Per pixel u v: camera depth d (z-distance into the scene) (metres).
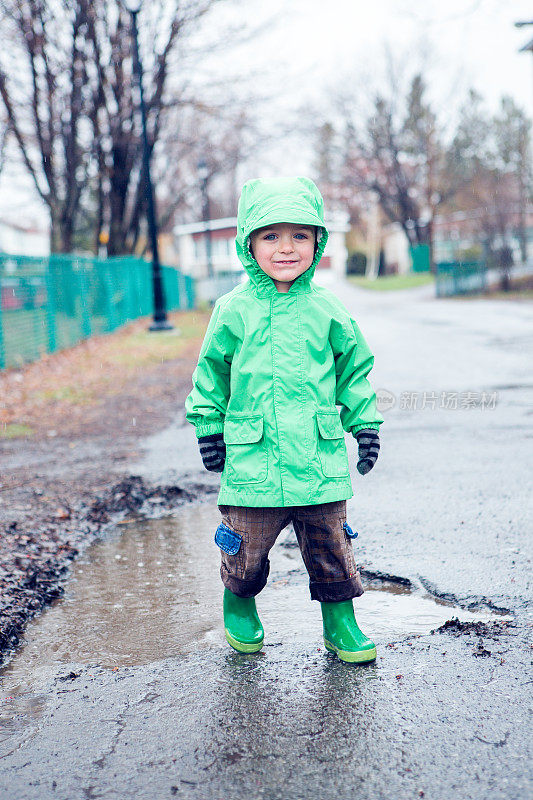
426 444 6.89
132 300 25.72
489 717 2.50
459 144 53.41
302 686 2.77
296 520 2.94
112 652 3.18
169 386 11.40
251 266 2.87
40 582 3.98
